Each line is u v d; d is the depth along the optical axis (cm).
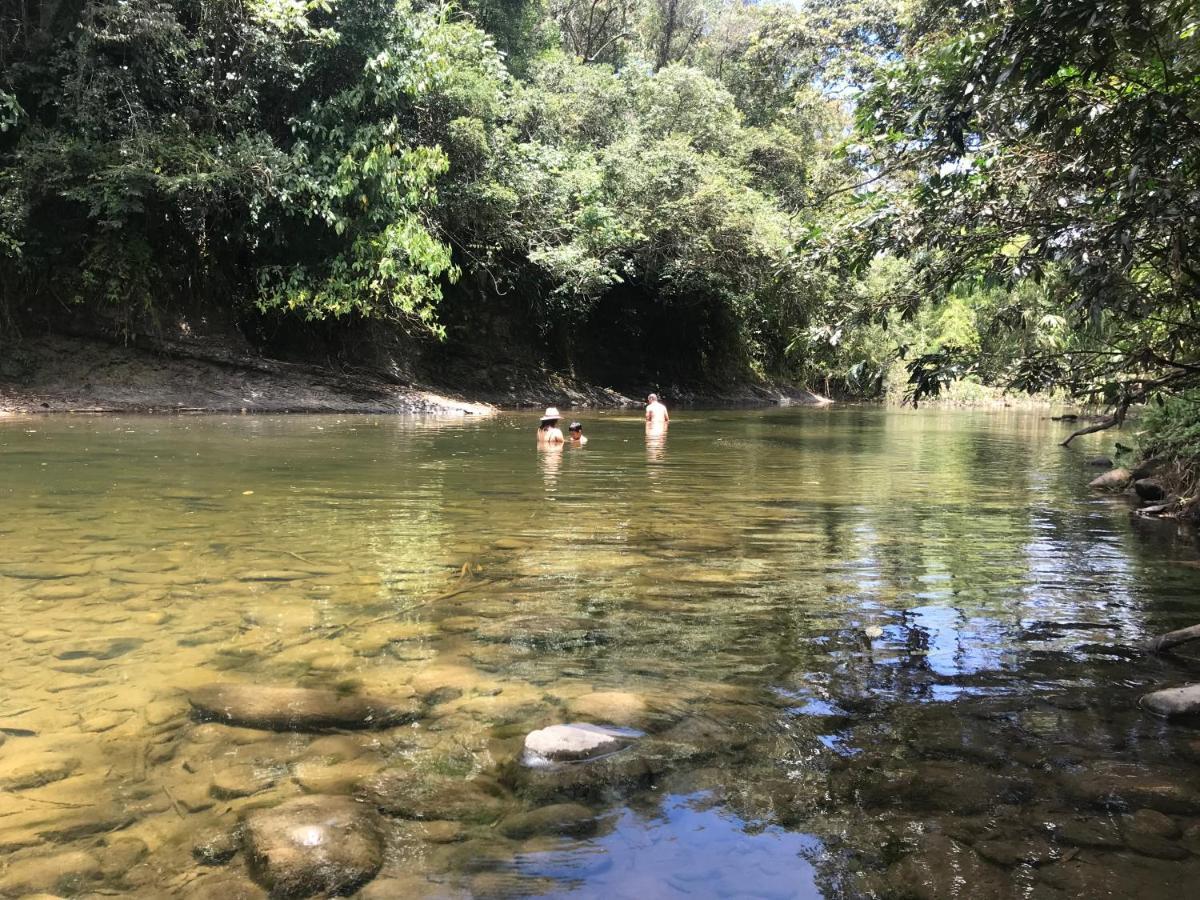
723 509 538
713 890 141
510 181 1795
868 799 172
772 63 2962
